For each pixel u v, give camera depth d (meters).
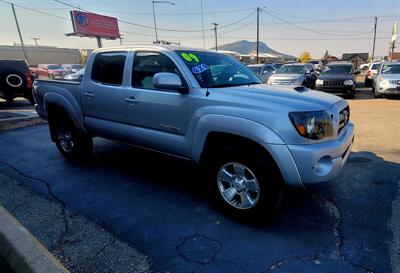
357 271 2.29
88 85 4.24
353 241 2.66
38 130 7.56
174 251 2.55
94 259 2.45
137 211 3.25
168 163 4.81
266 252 2.53
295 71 14.11
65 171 4.49
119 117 3.90
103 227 2.93
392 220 2.99
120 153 5.34
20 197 3.59
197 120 3.05
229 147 2.91
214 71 3.54
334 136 2.84
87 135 4.71
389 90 12.16
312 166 2.55
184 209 3.28
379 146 5.54
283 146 2.55
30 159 5.10
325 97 3.18
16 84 11.23
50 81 4.88
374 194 3.57
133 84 3.70
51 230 2.87
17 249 2.27
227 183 3.07
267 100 2.77
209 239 2.72
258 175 2.73
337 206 3.29
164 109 3.35
